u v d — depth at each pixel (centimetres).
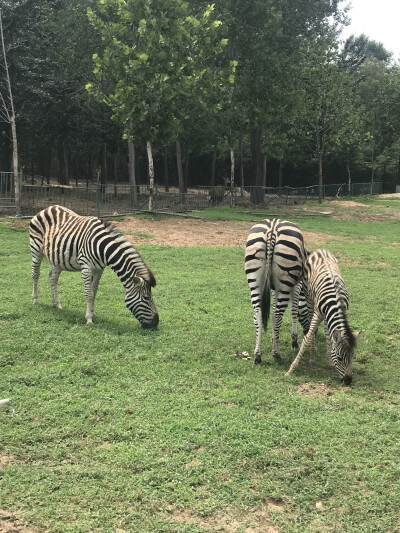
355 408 514
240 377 581
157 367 595
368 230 2002
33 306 802
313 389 566
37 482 375
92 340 667
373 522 348
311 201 3544
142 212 2144
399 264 1291
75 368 576
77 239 733
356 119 3584
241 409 498
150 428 455
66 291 916
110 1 2105
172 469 397
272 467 406
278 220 662
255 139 3197
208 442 435
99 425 456
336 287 574
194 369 596
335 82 3328
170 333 718
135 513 346
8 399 486
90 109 3131
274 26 2638
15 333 674
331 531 341
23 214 1817
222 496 370
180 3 2097
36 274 813
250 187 3055
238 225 2034
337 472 402
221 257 1321
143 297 713
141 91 2052
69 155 4934
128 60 2042
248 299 930
